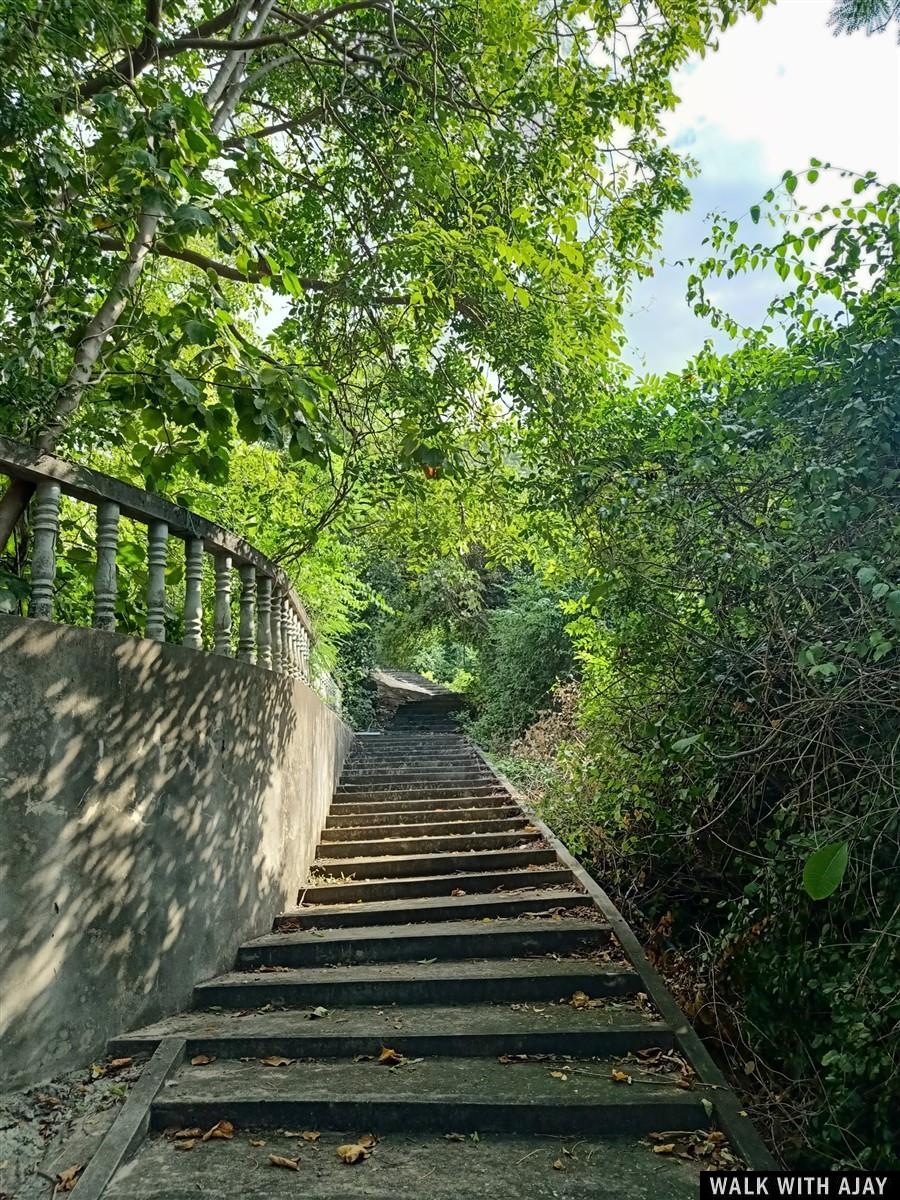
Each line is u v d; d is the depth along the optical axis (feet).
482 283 17.98
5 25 9.78
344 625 41.65
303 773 20.38
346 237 20.70
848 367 10.31
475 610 60.95
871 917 11.21
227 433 12.21
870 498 9.87
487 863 19.77
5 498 9.79
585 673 23.79
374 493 23.81
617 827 19.42
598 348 19.51
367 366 22.16
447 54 19.62
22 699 8.84
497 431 21.43
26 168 10.73
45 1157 7.82
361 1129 9.00
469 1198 7.63
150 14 13.74
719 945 15.07
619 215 20.35
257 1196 7.59
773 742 12.60
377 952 14.25
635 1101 9.05
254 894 15.08
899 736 10.10
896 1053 10.25
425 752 44.04
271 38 16.62
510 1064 10.36
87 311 13.56
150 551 12.11
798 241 10.99
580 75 18.99
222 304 11.61
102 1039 9.89
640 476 13.38
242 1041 10.59
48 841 9.09
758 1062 13.43
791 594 11.34
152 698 11.46
